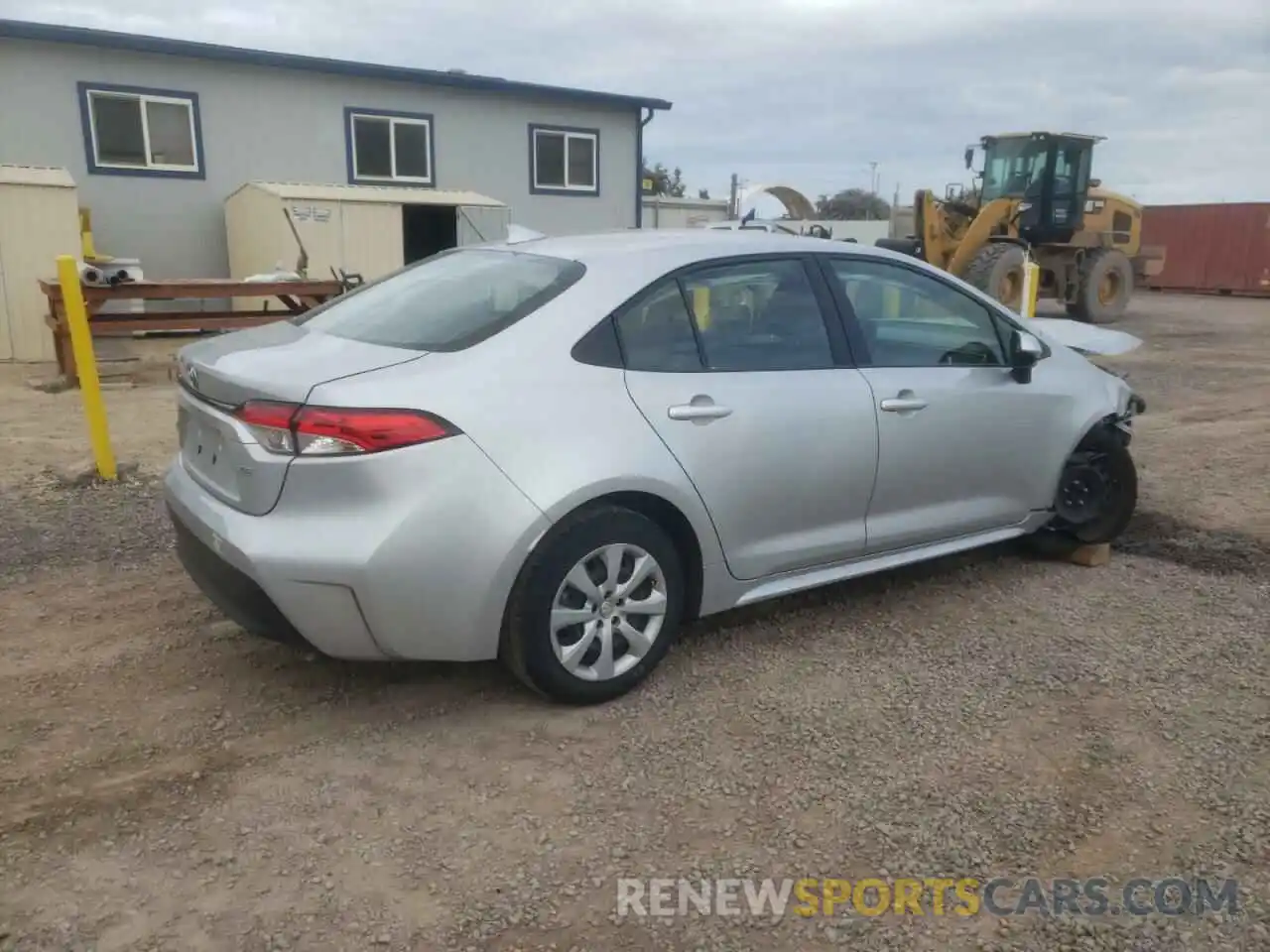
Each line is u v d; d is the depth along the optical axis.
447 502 3.14
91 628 4.16
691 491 3.61
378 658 3.29
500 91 17.69
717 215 28.20
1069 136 17.81
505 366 3.34
